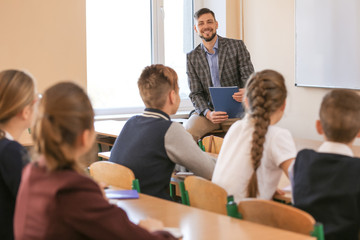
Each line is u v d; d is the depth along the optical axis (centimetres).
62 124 109
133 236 114
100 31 495
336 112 159
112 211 113
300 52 473
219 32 549
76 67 450
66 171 112
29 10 425
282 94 185
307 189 154
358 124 159
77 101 112
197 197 190
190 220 150
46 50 435
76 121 110
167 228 138
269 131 183
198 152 226
